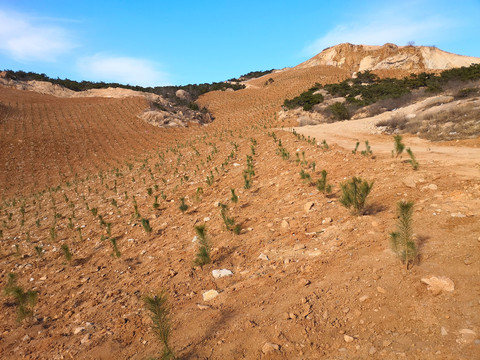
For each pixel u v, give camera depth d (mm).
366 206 7312
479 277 3852
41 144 37844
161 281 6383
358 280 4535
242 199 11219
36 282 7941
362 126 25812
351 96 45156
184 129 50344
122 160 34375
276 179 12680
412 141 17391
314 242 6312
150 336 4516
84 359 4324
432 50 85750
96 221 13250
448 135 16016
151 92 84812
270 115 46938
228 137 34438
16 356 4848
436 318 3443
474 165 8797
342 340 3525
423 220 5785
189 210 11734
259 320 4227
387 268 4602
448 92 30281
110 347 4461
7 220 16609
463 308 3459
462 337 3088
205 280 5977
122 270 7629
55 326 5605
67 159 34781
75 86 81750
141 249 8820
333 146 17078
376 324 3627
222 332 4168
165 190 16609
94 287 6949
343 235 6207
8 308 6738
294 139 21562
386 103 36500
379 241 5492
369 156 12695
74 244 10562
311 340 3631
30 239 12141
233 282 5660
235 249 7137
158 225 10672
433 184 7465
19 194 24969
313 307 4199
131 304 5699
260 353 3605
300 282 4918
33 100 62938
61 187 25812
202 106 73125
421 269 4336
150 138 44094
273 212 9008
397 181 8492
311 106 41312
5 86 71188
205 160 23172
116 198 17406
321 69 94812
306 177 10562
